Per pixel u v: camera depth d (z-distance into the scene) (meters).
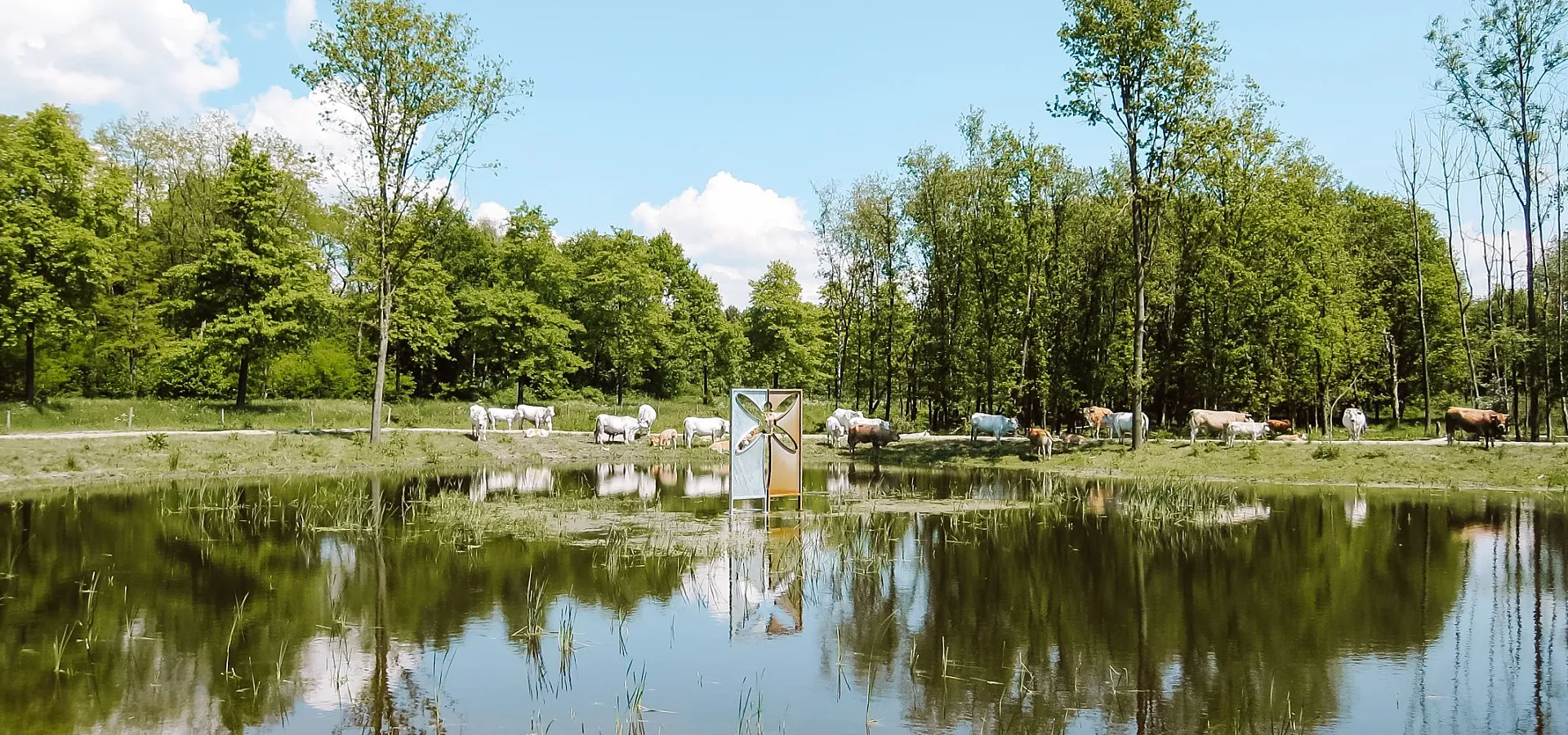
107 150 49.94
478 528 18.78
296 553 16.17
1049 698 9.03
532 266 62.28
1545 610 12.34
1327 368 40.81
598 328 64.50
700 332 78.19
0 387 41.62
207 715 8.49
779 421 21.06
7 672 9.66
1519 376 40.00
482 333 58.91
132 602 12.65
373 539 17.58
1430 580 14.16
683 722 8.35
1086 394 45.50
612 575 14.59
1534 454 26.91
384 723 8.31
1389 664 10.09
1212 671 9.86
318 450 32.25
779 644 10.95
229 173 42.28
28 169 36.94
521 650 10.62
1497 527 18.98
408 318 51.16
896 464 35.81
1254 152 38.62
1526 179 32.00
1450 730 8.14
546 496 24.47
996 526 19.64
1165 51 31.52
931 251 45.91
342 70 32.72
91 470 26.73
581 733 8.09
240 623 11.62
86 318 39.25
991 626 11.72
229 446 31.00
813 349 71.31
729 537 18.08
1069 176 42.50
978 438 41.06
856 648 10.78
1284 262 39.00
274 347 42.16
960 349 45.16
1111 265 43.66
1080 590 13.71
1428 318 49.16
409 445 35.53
